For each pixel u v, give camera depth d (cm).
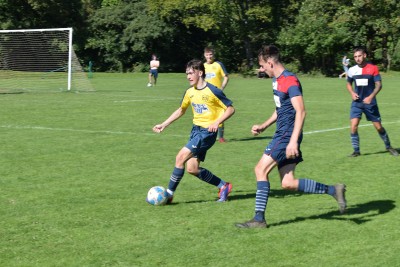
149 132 1967
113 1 8125
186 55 7862
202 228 890
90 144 1702
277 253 777
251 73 6950
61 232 870
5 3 7062
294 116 880
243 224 891
